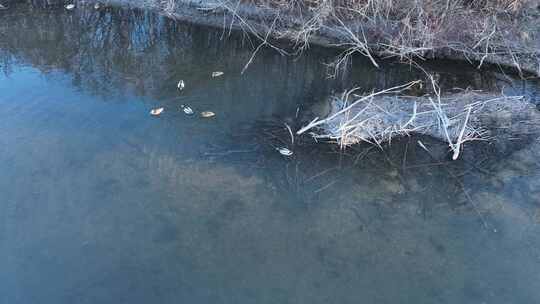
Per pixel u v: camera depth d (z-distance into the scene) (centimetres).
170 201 535
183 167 579
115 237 495
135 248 485
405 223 524
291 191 556
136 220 512
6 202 526
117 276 459
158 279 458
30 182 550
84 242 489
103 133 622
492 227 520
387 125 645
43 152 588
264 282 459
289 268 473
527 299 451
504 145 624
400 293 454
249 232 507
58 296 441
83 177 559
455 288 459
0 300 436
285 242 499
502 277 470
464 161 602
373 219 528
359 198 553
